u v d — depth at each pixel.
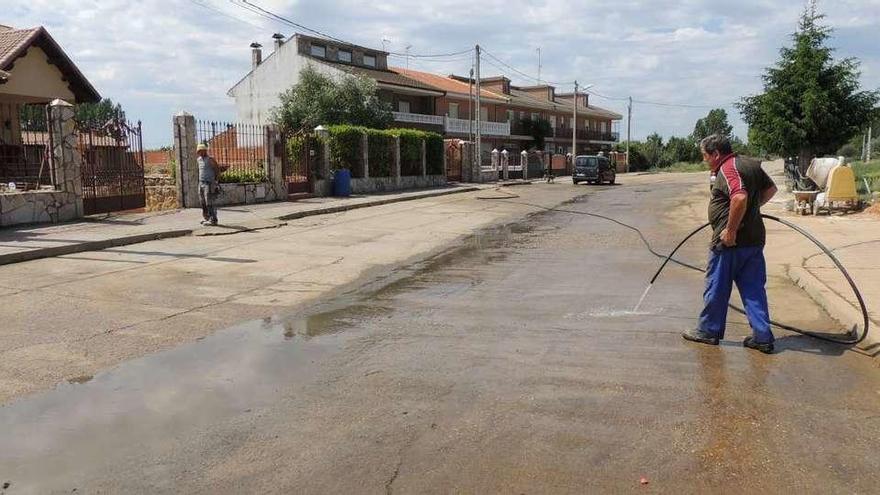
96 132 15.11
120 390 4.71
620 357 5.37
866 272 8.34
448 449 3.74
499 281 8.81
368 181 26.80
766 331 5.43
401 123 45.41
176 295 7.83
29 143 21.05
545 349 5.61
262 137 20.45
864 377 4.87
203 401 4.50
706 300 5.68
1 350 5.59
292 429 4.03
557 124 71.88
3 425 4.11
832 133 19.69
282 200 20.89
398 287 8.44
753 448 3.73
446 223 16.34
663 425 4.04
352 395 4.58
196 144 17.48
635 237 13.49
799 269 8.66
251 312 7.06
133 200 16.19
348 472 3.48
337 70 40.12
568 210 20.30
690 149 85.88
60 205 14.02
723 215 5.49
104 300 7.49
